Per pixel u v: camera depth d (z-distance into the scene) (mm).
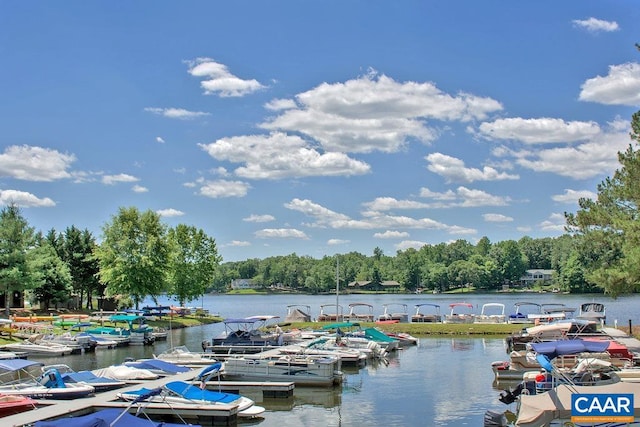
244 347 48594
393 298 173625
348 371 40531
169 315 88188
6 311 67500
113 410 20969
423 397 31703
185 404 26297
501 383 35188
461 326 66188
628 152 45781
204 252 94688
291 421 27078
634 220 45062
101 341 55031
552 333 45031
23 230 64562
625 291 44844
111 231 77188
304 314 77312
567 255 183750
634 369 31797
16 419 24391
